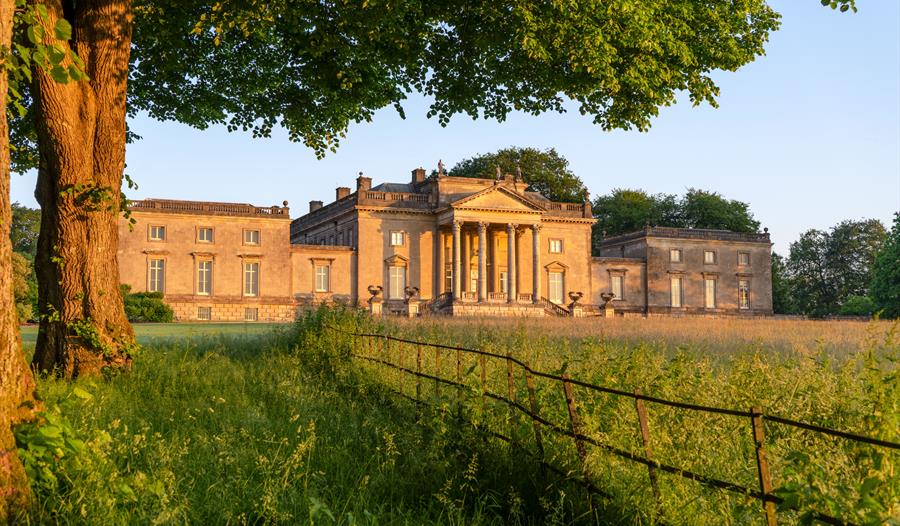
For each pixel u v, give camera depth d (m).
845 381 6.19
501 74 19.20
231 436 7.95
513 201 72.62
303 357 16.61
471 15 17.97
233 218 68.81
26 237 87.75
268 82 20.83
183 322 63.09
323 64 19.42
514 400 7.39
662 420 6.08
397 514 6.08
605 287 81.25
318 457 7.56
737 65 18.47
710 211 99.06
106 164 13.74
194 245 67.62
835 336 22.92
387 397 11.09
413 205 74.00
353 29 16.72
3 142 5.57
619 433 5.93
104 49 13.49
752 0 18.30
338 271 72.12
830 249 108.75
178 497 5.87
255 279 69.44
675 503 5.08
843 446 4.88
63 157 13.34
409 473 6.99
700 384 7.09
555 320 47.56
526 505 6.07
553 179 92.06
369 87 20.25
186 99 21.22
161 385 12.56
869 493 3.81
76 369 13.39
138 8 15.61
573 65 16.09
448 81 19.89
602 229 103.00
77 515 5.28
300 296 70.62
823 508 4.14
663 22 17.09
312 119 21.73
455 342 17.97
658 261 83.00
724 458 5.47
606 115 18.84
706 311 84.06
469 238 75.81
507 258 76.12
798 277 110.88
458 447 7.35
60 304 13.59
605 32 16.25
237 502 5.99
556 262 78.25
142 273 65.94
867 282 105.69
